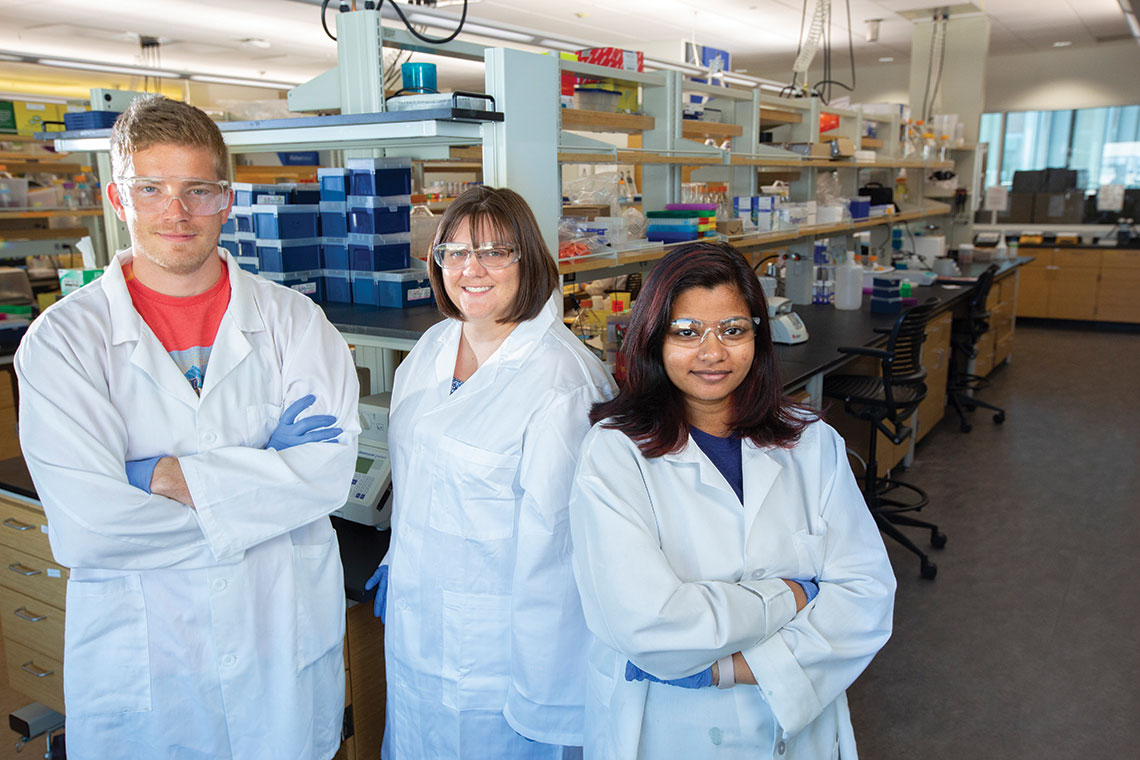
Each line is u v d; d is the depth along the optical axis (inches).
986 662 101.1
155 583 51.2
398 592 58.1
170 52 369.1
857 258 199.9
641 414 47.4
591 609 45.4
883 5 255.3
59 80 438.0
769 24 303.0
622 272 105.4
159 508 47.9
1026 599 116.9
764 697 43.4
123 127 46.6
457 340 60.4
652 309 46.1
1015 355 284.2
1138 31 318.0
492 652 55.3
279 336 55.7
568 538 52.6
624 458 46.4
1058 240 331.6
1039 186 373.4
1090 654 102.5
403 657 58.2
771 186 176.2
